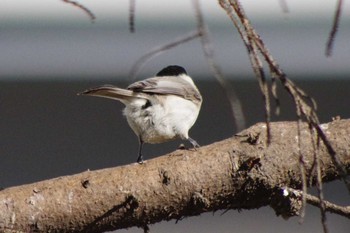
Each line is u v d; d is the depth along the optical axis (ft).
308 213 37.86
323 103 37.91
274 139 18.44
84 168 39.24
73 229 17.65
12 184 38.86
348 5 38.65
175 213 18.21
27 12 39.40
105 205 17.65
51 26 39.22
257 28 38.60
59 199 17.47
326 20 38.70
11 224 17.12
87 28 39.27
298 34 38.45
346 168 18.45
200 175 18.07
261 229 38.32
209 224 38.55
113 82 38.45
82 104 38.75
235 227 38.45
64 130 38.93
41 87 38.17
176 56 38.91
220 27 38.81
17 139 38.70
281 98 37.32
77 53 38.73
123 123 39.17
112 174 17.98
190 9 39.63
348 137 18.51
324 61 37.83
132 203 17.74
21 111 38.40
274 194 18.24
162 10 39.78
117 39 39.14
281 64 37.86
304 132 18.56
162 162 18.29
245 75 37.19
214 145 18.66
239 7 13.83
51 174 39.04
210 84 38.17
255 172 18.10
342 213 17.98
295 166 18.22
